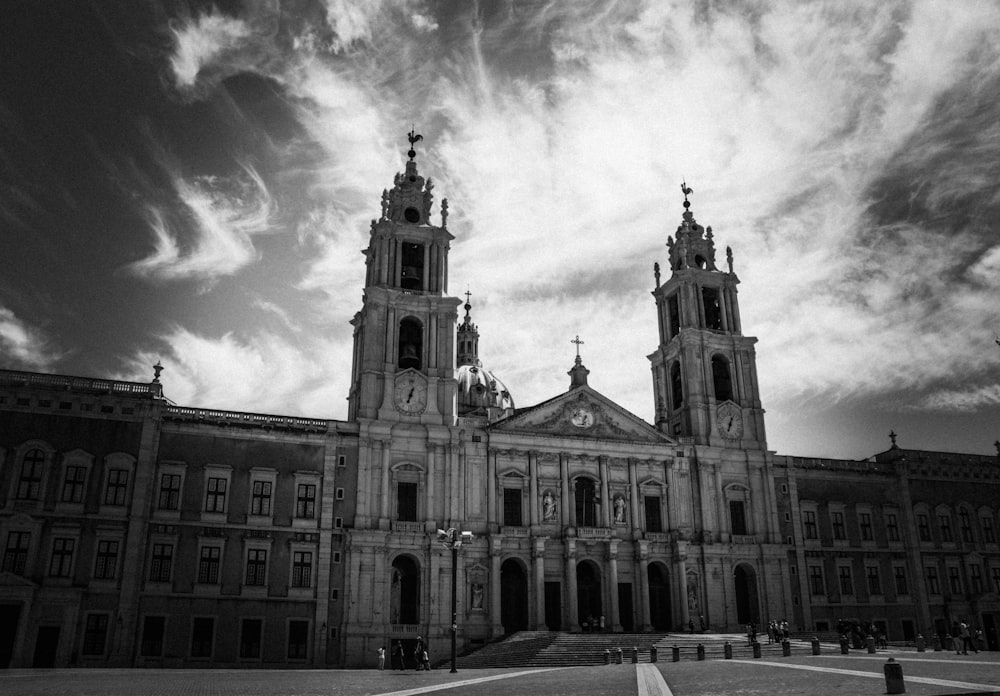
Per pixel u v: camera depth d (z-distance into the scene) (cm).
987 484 8306
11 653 5222
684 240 8231
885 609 7469
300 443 6281
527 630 6331
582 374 7288
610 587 6606
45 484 5600
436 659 6019
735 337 7825
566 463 6856
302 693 3075
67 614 5388
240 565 5866
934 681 2705
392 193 7450
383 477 6328
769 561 7162
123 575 5562
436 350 6888
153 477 5850
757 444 7525
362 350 7050
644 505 7031
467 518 6469
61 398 5800
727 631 6788
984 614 7769
